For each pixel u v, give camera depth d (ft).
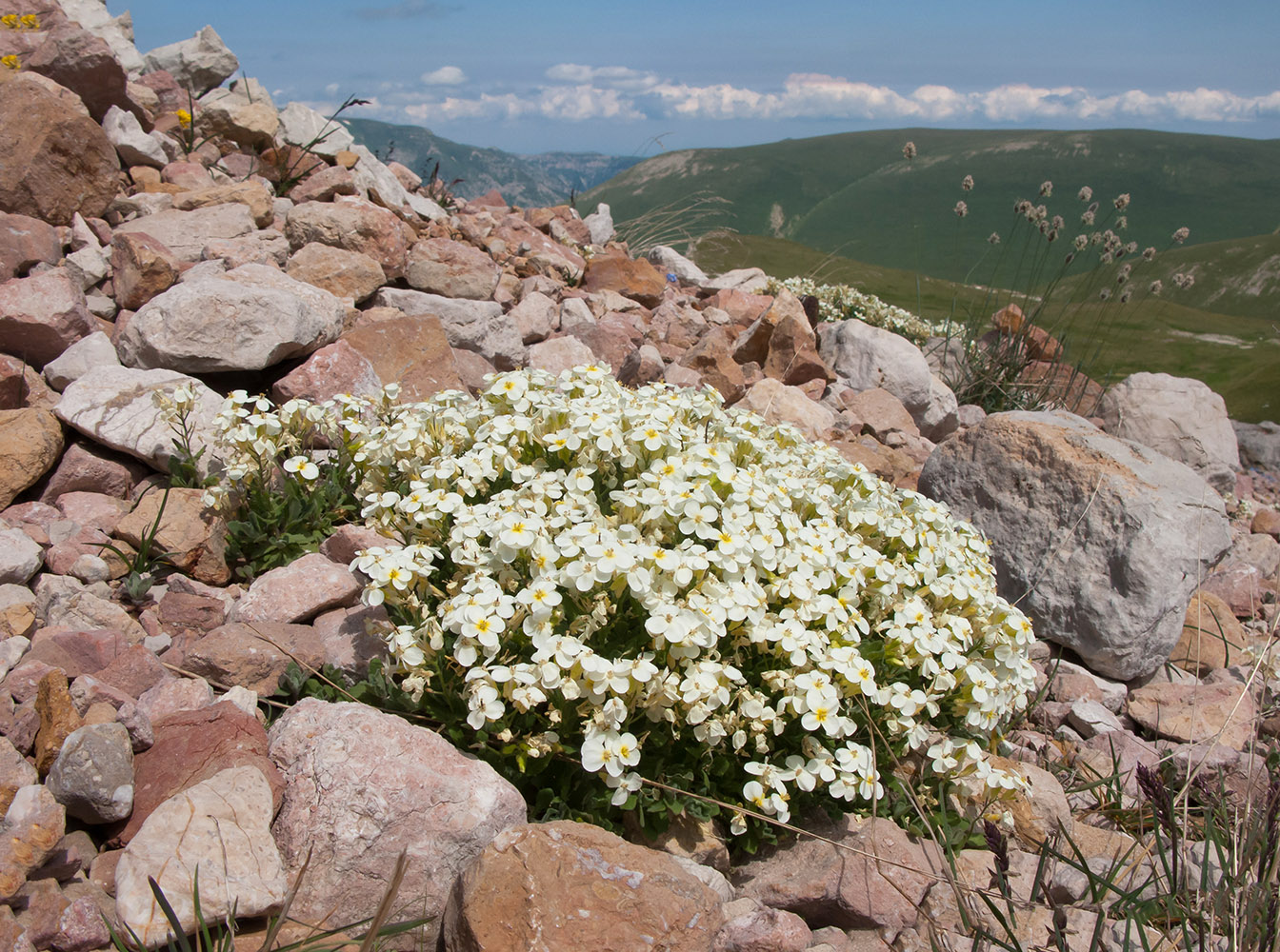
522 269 29.48
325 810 8.77
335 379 17.38
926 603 12.65
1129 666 16.84
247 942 7.98
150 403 15.19
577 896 8.41
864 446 23.72
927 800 11.27
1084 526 17.44
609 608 10.11
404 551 10.66
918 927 10.05
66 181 20.76
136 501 14.14
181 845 8.06
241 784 8.68
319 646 11.93
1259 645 17.80
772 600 11.11
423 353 19.52
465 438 13.37
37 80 22.16
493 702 9.25
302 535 14.17
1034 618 17.71
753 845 10.70
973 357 34.53
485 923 8.17
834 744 11.00
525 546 10.41
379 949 8.50
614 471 12.44
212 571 13.60
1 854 7.66
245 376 18.01
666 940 8.40
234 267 20.66
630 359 23.62
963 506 19.52
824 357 29.30
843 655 10.40
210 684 11.31
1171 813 9.23
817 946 9.52
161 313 16.52
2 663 10.51
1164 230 330.54
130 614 12.73
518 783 10.35
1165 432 30.73
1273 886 9.32
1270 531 28.68
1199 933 9.08
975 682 11.16
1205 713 15.60
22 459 14.02
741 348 28.19
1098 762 14.42
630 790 9.49
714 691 9.53
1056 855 10.23
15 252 18.17
